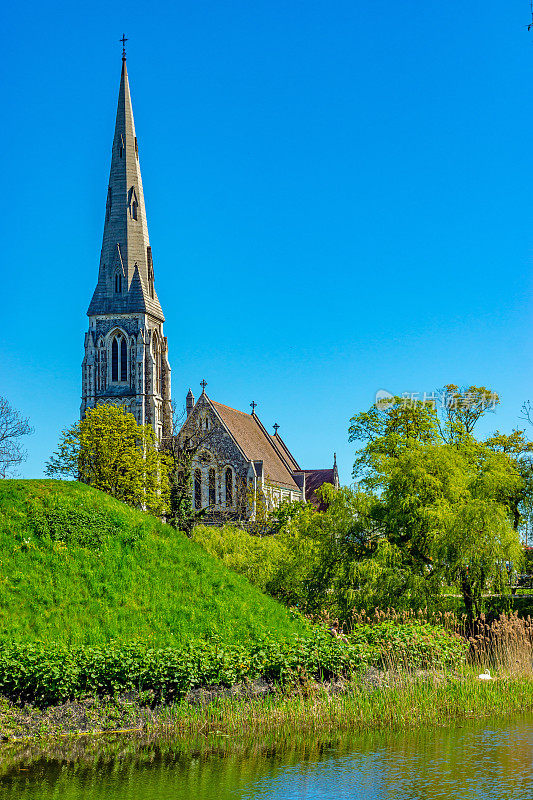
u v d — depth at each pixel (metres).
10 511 31.58
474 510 37.84
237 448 95.62
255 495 87.81
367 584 38.19
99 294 122.38
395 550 38.94
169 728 21.81
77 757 19.88
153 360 120.06
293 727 22.08
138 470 81.88
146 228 127.94
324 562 40.91
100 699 22.97
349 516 41.56
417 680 25.33
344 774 18.44
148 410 119.19
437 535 38.56
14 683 22.64
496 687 25.47
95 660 23.45
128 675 23.19
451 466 41.81
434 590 38.09
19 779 18.41
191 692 23.73
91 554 30.59
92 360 120.38
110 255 123.88
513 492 47.75
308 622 31.31
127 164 127.19
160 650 24.62
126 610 28.34
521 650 29.16
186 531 73.56
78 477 82.56
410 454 41.88
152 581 30.25
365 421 65.62
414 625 30.55
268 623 29.66
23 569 29.11
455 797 16.77
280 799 16.91
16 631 26.27
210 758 19.75
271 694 24.22
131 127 128.88
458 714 23.67
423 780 17.89
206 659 24.23
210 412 97.25
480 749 20.22
